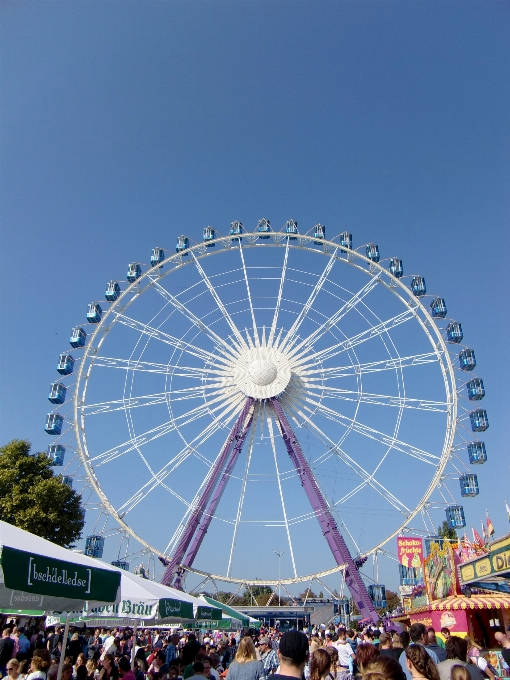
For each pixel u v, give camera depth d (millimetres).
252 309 51969
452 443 48156
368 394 49062
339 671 13961
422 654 7004
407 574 45500
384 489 47594
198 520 46562
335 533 45938
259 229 55969
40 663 10766
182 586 44719
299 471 47688
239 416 48656
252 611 66188
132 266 55344
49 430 49750
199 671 9445
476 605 22500
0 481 39406
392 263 55188
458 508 47875
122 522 46906
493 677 10898
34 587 9516
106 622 26875
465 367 52938
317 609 66625
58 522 39156
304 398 49562
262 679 8312
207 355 50625
